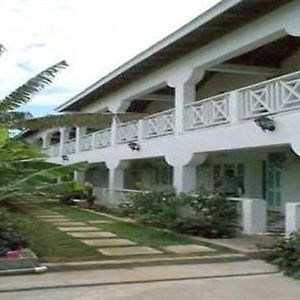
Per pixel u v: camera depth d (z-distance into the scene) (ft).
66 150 107.65
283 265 33.50
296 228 39.09
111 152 81.20
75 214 72.23
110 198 80.48
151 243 43.45
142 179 98.73
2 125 42.06
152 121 65.92
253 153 62.23
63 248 40.11
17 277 31.17
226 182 70.59
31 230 51.37
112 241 44.55
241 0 41.01
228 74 68.23
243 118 46.60
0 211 45.32
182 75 57.62
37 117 46.03
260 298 26.58
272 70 58.85
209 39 51.49
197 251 39.42
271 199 62.34
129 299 26.35
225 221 47.39
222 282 30.27
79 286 29.09
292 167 58.08
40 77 44.19
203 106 53.52
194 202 49.80
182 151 57.06
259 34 44.29
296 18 39.86
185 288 28.73
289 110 40.50
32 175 38.22
